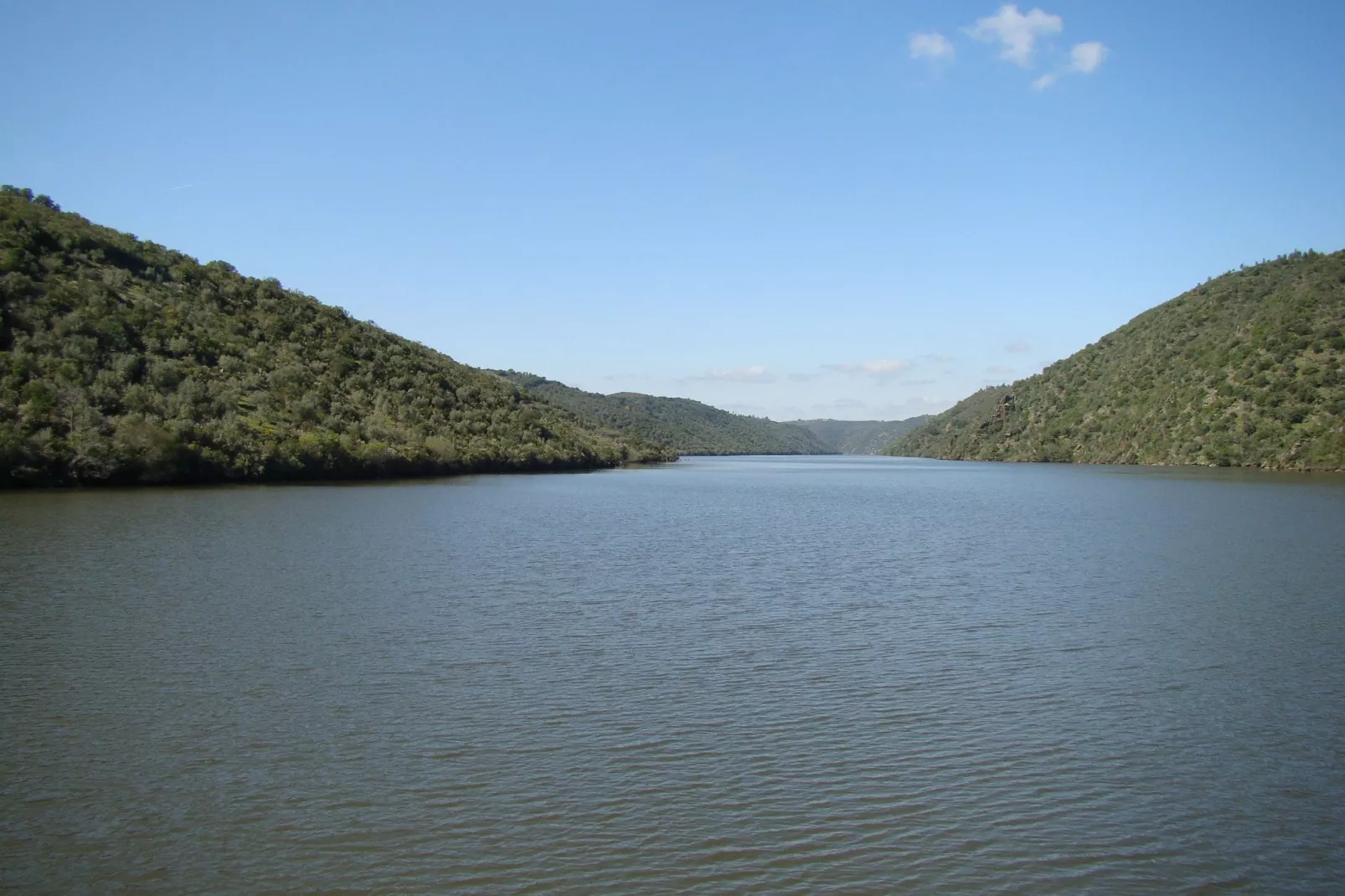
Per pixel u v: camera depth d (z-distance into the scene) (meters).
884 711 21.95
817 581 39.66
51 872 14.48
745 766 18.55
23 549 47.12
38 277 102.81
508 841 15.49
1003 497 101.56
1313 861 15.16
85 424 88.00
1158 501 91.56
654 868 14.67
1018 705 22.48
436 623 30.50
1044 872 14.73
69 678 24.05
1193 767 18.80
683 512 77.50
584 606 33.50
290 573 40.34
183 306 118.56
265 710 21.67
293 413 112.19
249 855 15.00
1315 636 29.59
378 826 15.96
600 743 19.73
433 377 153.88
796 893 14.05
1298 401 162.38
